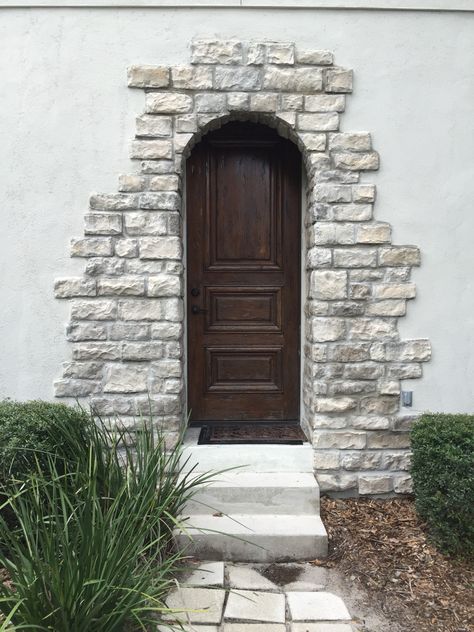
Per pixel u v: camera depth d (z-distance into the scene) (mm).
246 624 2160
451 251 3176
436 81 3141
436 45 3135
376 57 3121
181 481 2781
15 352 3145
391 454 3160
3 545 2471
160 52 3080
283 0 3066
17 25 3070
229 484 2896
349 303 3145
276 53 3078
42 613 1760
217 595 2320
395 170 3141
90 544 1866
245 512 2879
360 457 3152
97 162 3100
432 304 3176
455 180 3166
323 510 3029
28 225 3113
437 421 2793
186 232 3592
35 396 3150
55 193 3105
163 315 3127
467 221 3178
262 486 2881
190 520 2781
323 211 3119
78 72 3084
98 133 3092
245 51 3082
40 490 2412
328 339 3137
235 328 3674
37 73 3082
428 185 3158
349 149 3117
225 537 2633
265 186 3623
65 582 1738
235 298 3670
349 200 3121
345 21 3111
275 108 3086
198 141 3318
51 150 3098
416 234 3160
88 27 3074
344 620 2186
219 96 3076
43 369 3146
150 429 2859
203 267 3641
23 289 3127
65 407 2824
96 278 3115
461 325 3189
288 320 3676
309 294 3338
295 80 3090
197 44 3062
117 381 3131
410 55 3133
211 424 3676
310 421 3309
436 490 2621
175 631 2088
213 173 3609
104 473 2531
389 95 3129
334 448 3148
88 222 3094
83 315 3117
